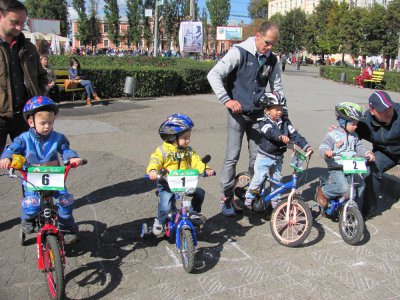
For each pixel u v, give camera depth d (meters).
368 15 39.81
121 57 24.48
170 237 4.47
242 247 4.36
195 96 16.72
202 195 4.09
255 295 3.50
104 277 3.72
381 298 3.51
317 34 59.84
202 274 3.81
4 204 5.25
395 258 4.21
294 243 4.33
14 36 4.22
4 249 4.17
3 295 3.41
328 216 5.23
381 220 5.22
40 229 3.48
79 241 4.37
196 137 9.29
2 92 4.23
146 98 15.45
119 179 6.32
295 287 3.64
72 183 6.07
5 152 3.60
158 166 3.97
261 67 4.77
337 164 4.79
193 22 24.42
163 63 24.77
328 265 4.04
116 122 10.70
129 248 4.26
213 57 50.28
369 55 41.34
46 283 3.50
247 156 7.89
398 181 5.81
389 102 4.71
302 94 19.41
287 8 92.75
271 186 4.86
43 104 3.62
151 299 3.41
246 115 4.86
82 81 13.23
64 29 66.56
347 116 4.71
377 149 5.20
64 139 3.90
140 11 62.00
